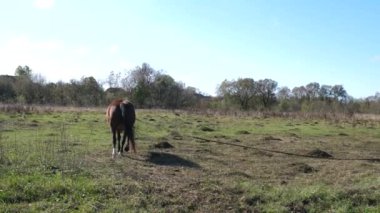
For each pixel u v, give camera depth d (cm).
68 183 992
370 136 2791
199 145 1923
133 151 1592
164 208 917
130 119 1527
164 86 7062
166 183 1088
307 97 8719
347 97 8469
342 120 4316
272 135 2609
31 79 6688
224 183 1121
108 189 983
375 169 1470
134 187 1009
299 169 1425
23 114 3428
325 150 1995
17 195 919
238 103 8262
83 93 6538
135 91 6812
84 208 878
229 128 2975
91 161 1324
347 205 1004
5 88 6394
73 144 1702
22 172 1065
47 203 894
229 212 938
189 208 939
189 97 7381
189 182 1123
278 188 1089
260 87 8306
